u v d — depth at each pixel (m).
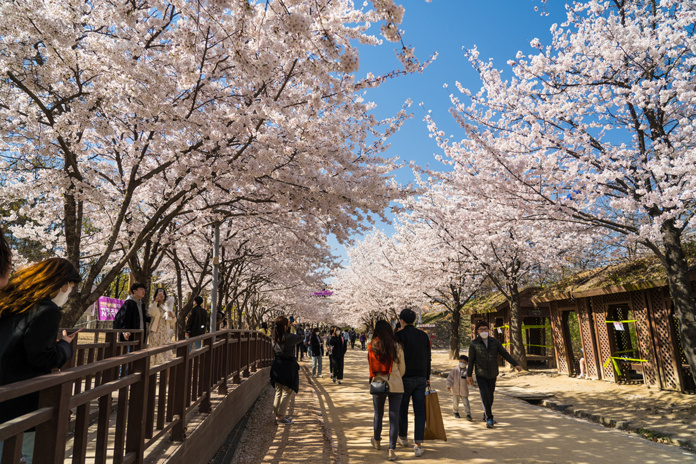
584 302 14.79
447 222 14.72
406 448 5.86
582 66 10.06
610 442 6.25
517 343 17.25
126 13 5.09
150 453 3.41
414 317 5.98
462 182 11.02
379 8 3.56
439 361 23.17
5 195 7.86
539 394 11.48
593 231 11.04
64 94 6.44
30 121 6.07
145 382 3.02
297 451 5.47
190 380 4.45
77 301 6.15
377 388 5.32
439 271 19.39
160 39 6.79
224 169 6.70
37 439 1.79
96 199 6.49
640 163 9.06
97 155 8.72
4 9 4.68
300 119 6.46
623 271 13.16
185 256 17.97
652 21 9.55
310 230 10.16
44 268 2.22
